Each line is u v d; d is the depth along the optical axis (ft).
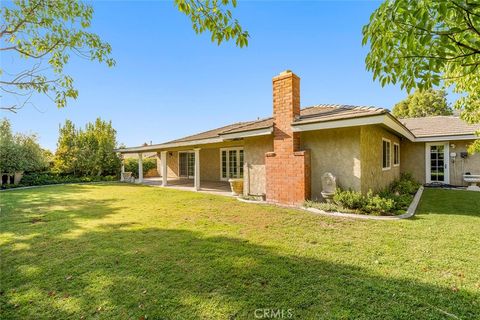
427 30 6.30
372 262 12.85
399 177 45.32
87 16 17.58
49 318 8.90
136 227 20.25
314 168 28.63
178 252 14.55
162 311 9.14
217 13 10.63
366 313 8.82
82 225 21.06
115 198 36.99
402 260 13.01
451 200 29.94
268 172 30.60
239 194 37.93
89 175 72.69
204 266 12.65
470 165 42.14
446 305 9.21
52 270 12.44
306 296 9.89
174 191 44.93
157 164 93.04
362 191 25.30
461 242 15.42
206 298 9.89
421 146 46.60
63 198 37.45
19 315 9.08
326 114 27.78
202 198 35.53
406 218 21.38
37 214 25.71
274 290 10.36
